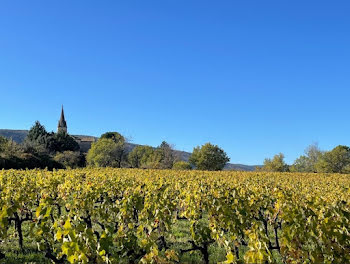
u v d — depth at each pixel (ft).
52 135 206.49
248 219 22.21
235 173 92.12
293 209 18.43
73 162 147.74
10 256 21.47
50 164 122.21
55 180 38.96
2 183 37.99
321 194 32.60
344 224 17.57
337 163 192.75
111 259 14.88
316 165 201.67
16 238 25.59
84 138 334.24
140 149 189.26
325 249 15.46
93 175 55.01
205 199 26.50
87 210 24.53
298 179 69.10
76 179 42.78
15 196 25.22
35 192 33.42
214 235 19.92
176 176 63.62
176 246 24.56
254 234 14.52
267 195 30.04
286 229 16.05
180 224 32.86
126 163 182.39
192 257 22.07
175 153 196.44
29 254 21.85
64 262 18.86
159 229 22.47
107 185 35.22
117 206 24.47
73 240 14.05
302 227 16.26
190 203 25.67
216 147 199.00
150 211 24.25
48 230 18.75
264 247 13.80
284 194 27.89
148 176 57.41
